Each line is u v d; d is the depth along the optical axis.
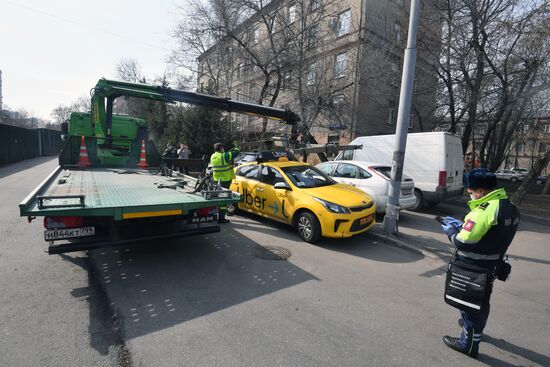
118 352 2.63
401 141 6.12
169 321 3.13
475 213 2.53
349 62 17.55
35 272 4.16
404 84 6.02
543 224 8.40
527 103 13.41
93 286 3.83
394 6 17.94
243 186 7.51
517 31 10.62
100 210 3.69
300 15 15.33
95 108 6.82
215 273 4.34
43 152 29.53
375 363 2.62
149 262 4.65
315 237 5.74
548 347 2.97
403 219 8.30
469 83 12.40
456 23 12.15
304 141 10.41
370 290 4.01
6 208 7.55
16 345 2.67
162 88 6.62
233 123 18.95
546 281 4.59
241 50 16.41
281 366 2.53
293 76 16.47
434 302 3.73
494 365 2.68
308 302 3.63
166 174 7.44
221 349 2.71
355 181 8.17
